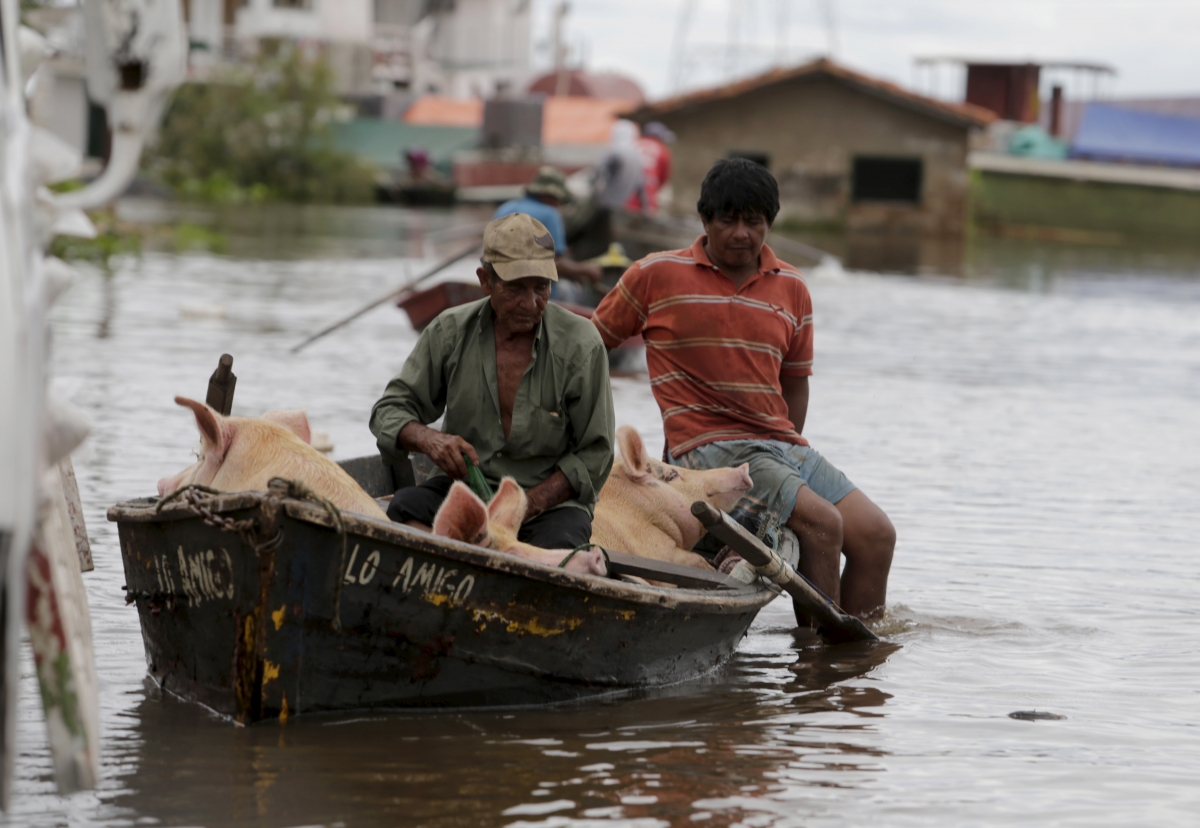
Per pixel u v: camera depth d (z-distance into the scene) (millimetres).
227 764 9195
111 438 19625
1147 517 18031
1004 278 56625
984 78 108312
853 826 8570
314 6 118688
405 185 102688
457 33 140250
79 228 7945
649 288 13828
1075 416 25875
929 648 12672
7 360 6125
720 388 13617
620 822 8508
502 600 10180
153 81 7324
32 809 8445
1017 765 9711
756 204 13312
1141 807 8984
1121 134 99438
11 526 6043
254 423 10797
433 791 8875
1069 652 12539
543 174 28312
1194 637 13031
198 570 9859
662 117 79812
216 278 44594
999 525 17297
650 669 11289
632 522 12984
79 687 7336
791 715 10734
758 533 13227
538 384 11766
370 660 9977
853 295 47781
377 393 24703
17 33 7324
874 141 79688
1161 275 60844
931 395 27578
